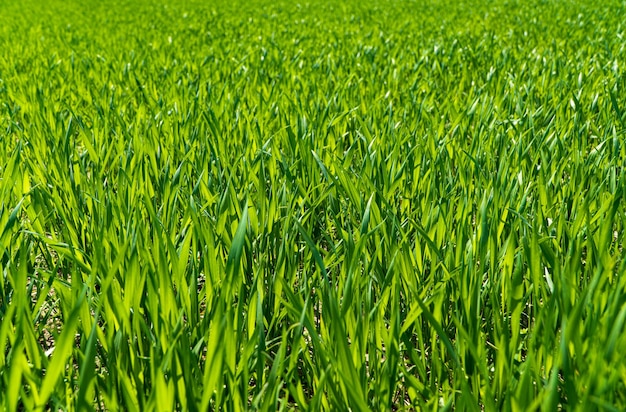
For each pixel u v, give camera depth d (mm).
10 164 3271
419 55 8195
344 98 5594
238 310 2121
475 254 2586
